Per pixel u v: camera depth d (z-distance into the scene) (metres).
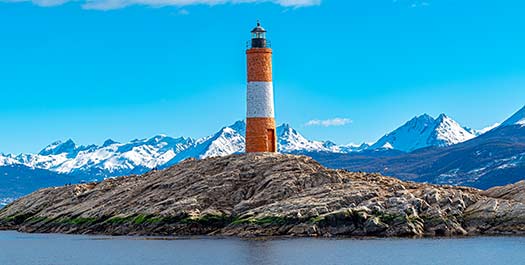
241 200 179.62
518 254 140.38
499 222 163.25
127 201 195.00
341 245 152.75
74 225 197.88
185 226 174.25
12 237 197.12
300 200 170.00
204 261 141.12
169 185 191.88
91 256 153.75
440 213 164.00
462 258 137.88
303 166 186.00
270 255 144.25
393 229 161.12
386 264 133.50
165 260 144.00
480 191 179.50
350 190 171.50
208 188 183.62
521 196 170.12
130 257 149.25
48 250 167.25
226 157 199.88
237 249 151.62
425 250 145.75
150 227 178.25
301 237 162.12
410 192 173.12
